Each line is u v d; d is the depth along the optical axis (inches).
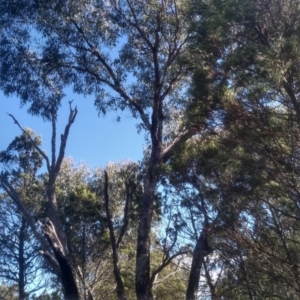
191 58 470.0
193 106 436.1
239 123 410.6
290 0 407.5
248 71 405.7
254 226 450.0
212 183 470.0
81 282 928.3
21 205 679.1
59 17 730.8
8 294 1299.2
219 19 424.5
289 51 369.1
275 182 415.5
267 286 440.1
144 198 666.2
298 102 381.4
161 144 689.0
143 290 629.9
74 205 938.7
